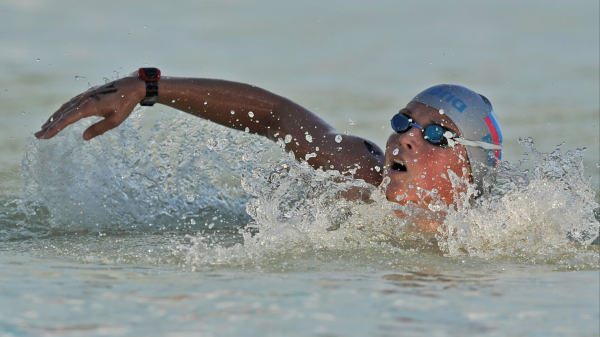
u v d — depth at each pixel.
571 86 31.02
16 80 28.06
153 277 6.46
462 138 9.83
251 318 4.98
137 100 10.06
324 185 10.48
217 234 9.65
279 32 50.53
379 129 21.22
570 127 21.83
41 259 7.52
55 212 10.45
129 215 10.65
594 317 5.22
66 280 6.23
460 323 5.00
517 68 36.34
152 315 5.03
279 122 11.16
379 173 10.64
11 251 8.11
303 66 36.00
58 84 27.42
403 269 7.27
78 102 9.65
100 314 5.05
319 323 4.89
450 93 10.02
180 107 10.60
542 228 9.08
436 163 9.80
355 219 9.73
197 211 11.26
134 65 32.91
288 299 5.57
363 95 27.83
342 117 23.14
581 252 8.48
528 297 5.85
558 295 5.95
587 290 6.17
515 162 16.91
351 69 35.41
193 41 43.66
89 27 46.41
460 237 8.89
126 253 7.93
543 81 32.47
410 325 4.91
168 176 11.88
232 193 11.93
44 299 5.45
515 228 9.03
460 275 6.97
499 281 6.63
